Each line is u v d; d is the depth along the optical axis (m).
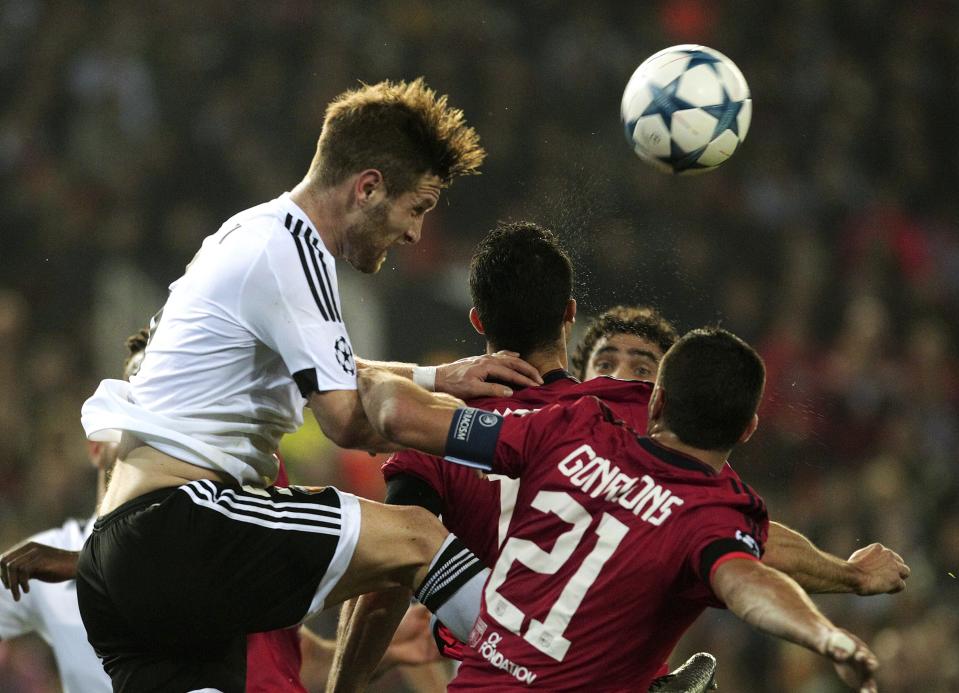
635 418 12.94
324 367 12.62
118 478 13.38
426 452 11.85
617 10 53.25
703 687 12.65
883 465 39.88
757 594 10.11
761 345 45.66
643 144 14.76
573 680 11.06
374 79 47.53
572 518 11.24
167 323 13.22
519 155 46.50
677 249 46.31
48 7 47.00
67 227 42.50
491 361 13.16
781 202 50.47
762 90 54.00
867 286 49.22
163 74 46.28
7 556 14.83
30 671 29.03
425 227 43.66
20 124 44.78
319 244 13.02
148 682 12.97
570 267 13.62
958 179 55.47
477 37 49.12
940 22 58.53
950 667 31.30
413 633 17.42
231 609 12.76
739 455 38.72
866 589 13.23
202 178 44.94
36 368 38.59
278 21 47.97
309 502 13.12
